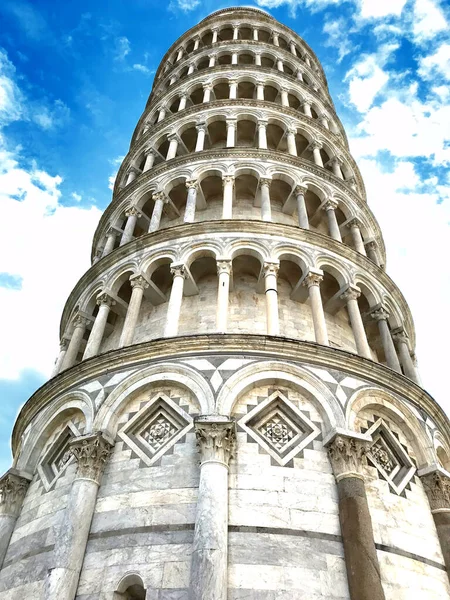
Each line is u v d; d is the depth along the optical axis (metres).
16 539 14.02
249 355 14.71
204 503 11.28
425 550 12.83
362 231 24.70
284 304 19.58
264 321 18.50
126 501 12.39
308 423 13.74
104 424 14.04
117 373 15.26
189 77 30.75
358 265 20.45
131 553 11.36
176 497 12.09
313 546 11.32
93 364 15.75
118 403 14.43
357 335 17.78
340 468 12.62
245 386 14.02
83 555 11.64
